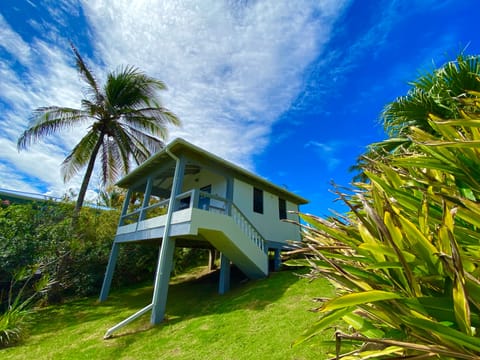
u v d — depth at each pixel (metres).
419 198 1.21
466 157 1.16
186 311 6.16
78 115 10.52
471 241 0.96
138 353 4.10
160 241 8.22
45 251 8.17
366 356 0.89
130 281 11.48
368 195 1.53
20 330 5.22
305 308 4.75
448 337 0.68
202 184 9.99
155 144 11.63
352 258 1.07
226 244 6.85
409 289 0.85
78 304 7.99
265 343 3.67
